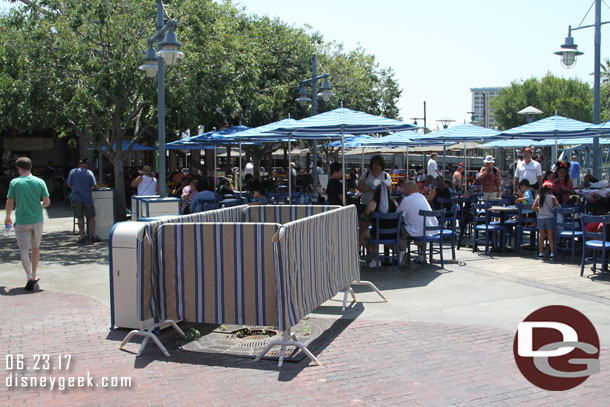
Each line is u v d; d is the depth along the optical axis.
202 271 5.82
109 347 5.96
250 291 5.66
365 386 4.87
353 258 7.57
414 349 5.77
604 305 7.17
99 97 14.02
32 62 13.37
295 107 24.70
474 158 38.41
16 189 8.43
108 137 16.81
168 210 11.10
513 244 12.37
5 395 4.77
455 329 6.39
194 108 14.67
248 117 21.75
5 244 13.24
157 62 11.03
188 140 16.77
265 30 24.61
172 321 6.21
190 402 4.60
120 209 15.78
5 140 29.38
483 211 13.10
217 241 5.74
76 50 13.32
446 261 10.41
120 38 13.79
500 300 7.56
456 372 5.16
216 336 6.39
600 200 10.59
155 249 6.07
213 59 15.46
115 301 6.51
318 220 6.28
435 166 21.45
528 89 53.59
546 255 10.85
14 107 13.59
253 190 11.53
